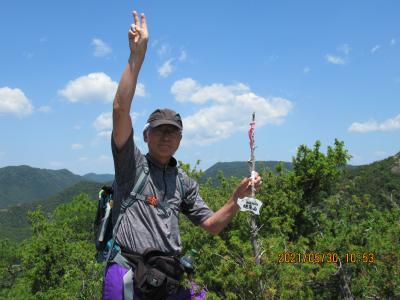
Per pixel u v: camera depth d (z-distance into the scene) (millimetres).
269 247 2404
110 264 1600
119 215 1624
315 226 6828
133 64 1539
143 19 1575
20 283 14141
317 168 6801
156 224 1621
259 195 6586
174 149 1725
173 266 1617
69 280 10438
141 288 1530
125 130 1551
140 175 1644
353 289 4859
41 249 12961
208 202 6645
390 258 4629
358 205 6809
